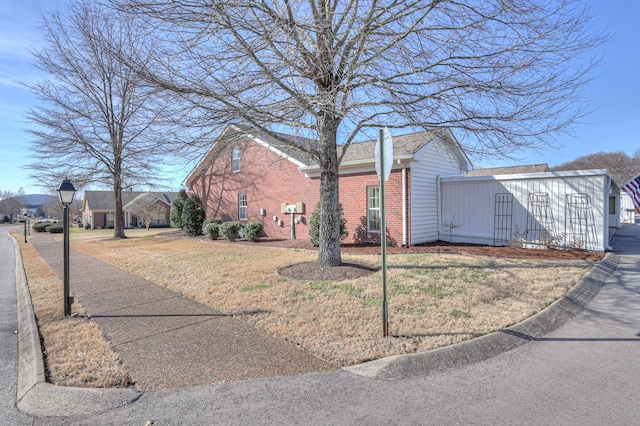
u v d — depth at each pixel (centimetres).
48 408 311
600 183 973
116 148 2089
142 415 295
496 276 708
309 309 540
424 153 1225
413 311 516
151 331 481
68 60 1795
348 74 632
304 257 1001
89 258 1253
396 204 1195
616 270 782
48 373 366
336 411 292
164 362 386
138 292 703
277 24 582
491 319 478
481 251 1020
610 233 1647
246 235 1545
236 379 348
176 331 478
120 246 1656
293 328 468
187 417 290
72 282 831
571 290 605
